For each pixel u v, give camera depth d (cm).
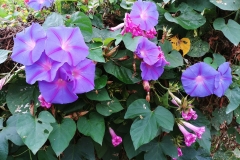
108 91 69
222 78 71
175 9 79
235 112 79
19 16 81
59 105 65
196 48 78
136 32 67
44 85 59
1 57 63
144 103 67
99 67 69
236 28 76
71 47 60
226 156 95
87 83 61
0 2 97
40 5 77
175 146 73
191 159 77
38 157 66
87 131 65
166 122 66
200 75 69
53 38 58
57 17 68
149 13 70
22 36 61
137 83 71
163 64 68
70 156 68
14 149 65
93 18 75
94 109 68
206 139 75
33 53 58
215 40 80
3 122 64
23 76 65
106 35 72
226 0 76
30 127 58
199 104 80
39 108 65
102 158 75
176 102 71
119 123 72
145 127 66
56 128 62
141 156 75
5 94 65
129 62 69
